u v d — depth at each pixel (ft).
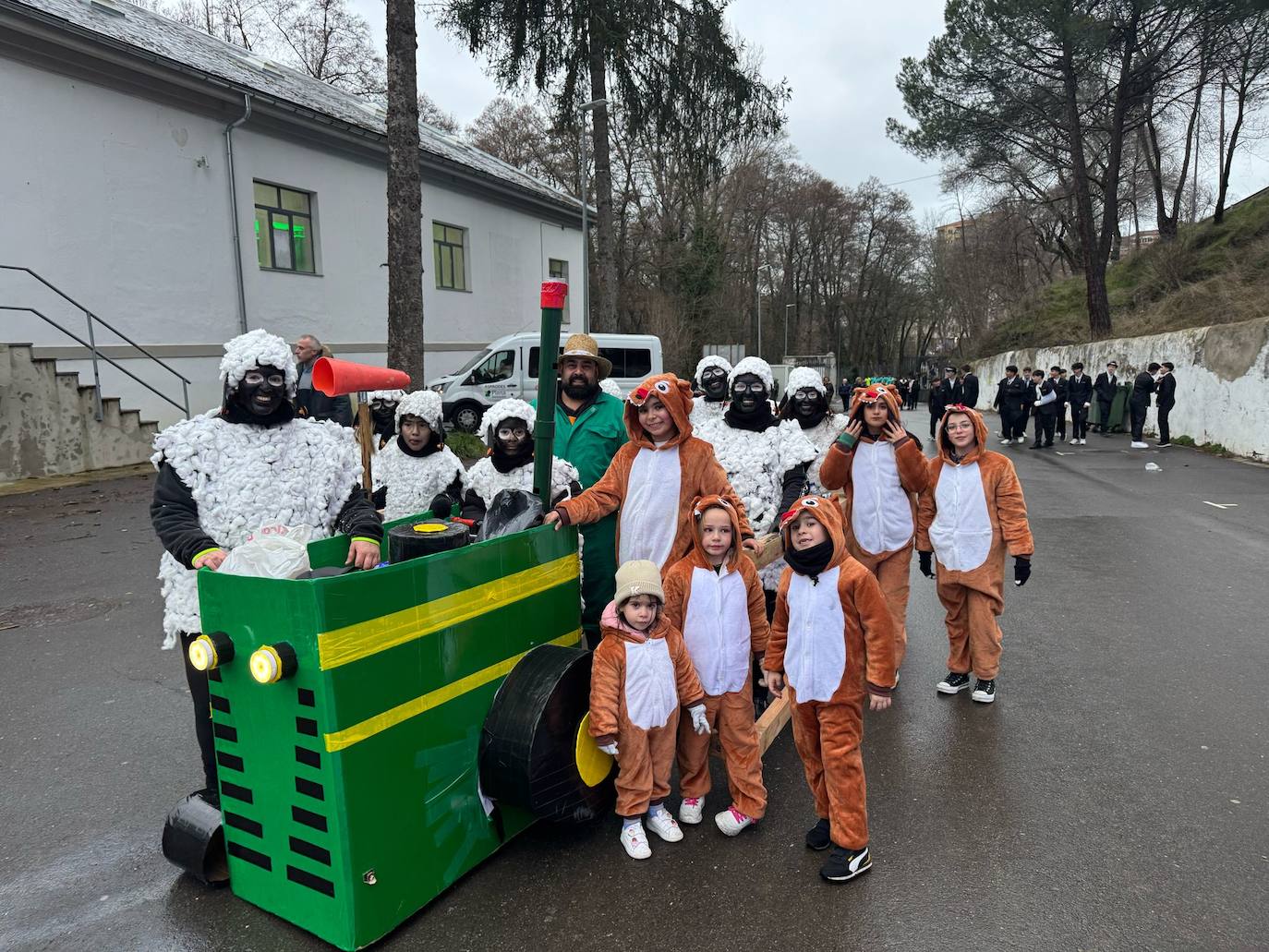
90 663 16.53
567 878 9.62
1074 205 112.06
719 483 11.83
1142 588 21.88
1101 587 22.06
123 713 14.29
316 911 8.31
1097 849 10.12
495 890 9.36
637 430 11.83
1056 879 9.51
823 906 9.09
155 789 11.79
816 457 13.94
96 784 11.93
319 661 7.59
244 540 9.50
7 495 33.09
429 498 15.20
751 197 152.87
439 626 8.84
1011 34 78.74
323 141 53.47
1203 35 74.84
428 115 119.03
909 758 12.69
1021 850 10.12
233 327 48.06
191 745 13.12
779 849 10.31
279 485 9.78
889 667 9.38
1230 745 12.82
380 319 59.47
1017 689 15.35
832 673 9.66
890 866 9.84
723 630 10.50
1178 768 12.14
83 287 40.34
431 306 65.41
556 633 11.01
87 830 10.75
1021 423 60.85
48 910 9.11
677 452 11.60
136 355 42.83
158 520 9.21
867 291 198.18
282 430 10.03
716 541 10.41
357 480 10.82
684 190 105.29
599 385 14.25
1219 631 18.30
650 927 8.72
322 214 54.13
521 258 76.64
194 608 9.55
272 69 63.52
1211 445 51.42
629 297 110.83
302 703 7.82
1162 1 72.02
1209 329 52.70
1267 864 9.71
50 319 36.65
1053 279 139.13
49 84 38.42
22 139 37.52
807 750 10.14
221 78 44.83
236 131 47.62
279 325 51.29
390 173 38.91
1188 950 8.25
